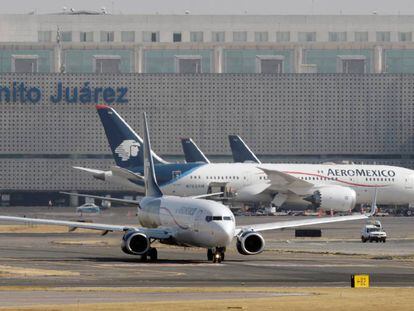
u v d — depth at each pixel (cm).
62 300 15875
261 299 15950
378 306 15075
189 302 15388
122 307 14762
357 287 18325
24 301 15738
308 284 19150
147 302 15462
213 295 16750
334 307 14925
